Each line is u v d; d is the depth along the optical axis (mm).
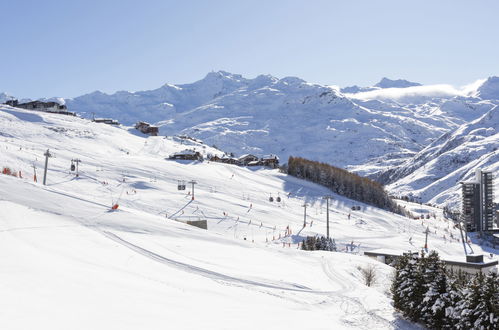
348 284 38250
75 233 38906
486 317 25766
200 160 160500
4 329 17047
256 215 94562
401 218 144000
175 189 103000
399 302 31266
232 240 50531
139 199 87438
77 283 25062
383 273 48094
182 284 29688
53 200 48125
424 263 31234
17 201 44344
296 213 109125
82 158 119250
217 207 93375
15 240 32969
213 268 36000
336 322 27125
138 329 19516
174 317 22062
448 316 28234
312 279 38188
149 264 33750
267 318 24688
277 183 152625
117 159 129125
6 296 20875
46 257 29875
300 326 24297
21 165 93438
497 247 131125
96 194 86375
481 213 163125
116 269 30375
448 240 122938
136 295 24859
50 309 20156
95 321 19594
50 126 164750
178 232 47844
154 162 133375
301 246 72562
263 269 38719
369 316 29875
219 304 26203
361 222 117875
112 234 41094
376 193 171625
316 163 179750
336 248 75500
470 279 30328
